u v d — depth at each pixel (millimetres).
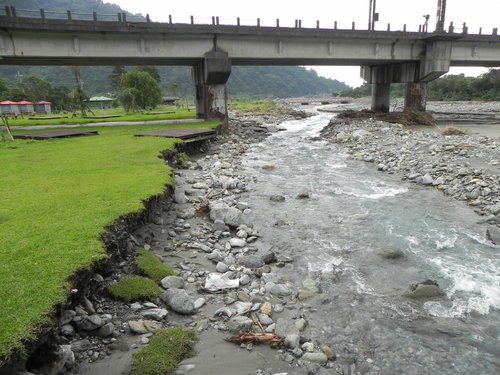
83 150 17031
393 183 15461
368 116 38656
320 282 7531
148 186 10484
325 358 5312
